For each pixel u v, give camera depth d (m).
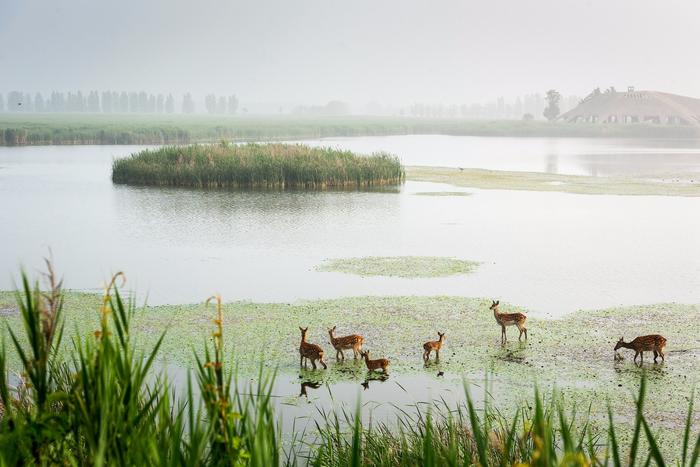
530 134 178.62
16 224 34.06
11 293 20.89
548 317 18.62
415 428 10.77
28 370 4.17
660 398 12.99
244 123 179.62
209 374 4.52
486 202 42.12
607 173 63.03
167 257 26.53
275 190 47.31
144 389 6.89
